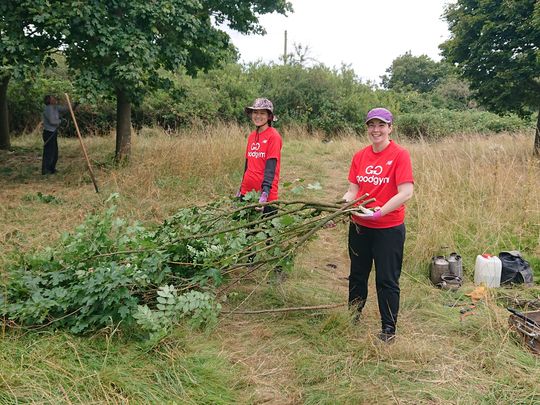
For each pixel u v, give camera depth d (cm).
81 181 851
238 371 321
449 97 3006
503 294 458
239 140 1102
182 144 1026
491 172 738
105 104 1595
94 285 350
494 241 567
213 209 476
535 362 334
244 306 414
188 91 1762
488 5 1024
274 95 1969
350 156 1191
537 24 919
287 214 387
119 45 769
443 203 641
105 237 411
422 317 402
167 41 880
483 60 1068
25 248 521
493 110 1136
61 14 736
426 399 296
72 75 827
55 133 932
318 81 1995
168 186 801
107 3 793
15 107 1503
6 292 364
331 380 313
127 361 315
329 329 371
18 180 877
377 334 364
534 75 998
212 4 1016
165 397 288
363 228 363
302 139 1602
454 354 345
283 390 305
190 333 354
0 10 714
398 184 338
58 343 326
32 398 269
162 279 378
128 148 977
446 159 859
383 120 337
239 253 383
